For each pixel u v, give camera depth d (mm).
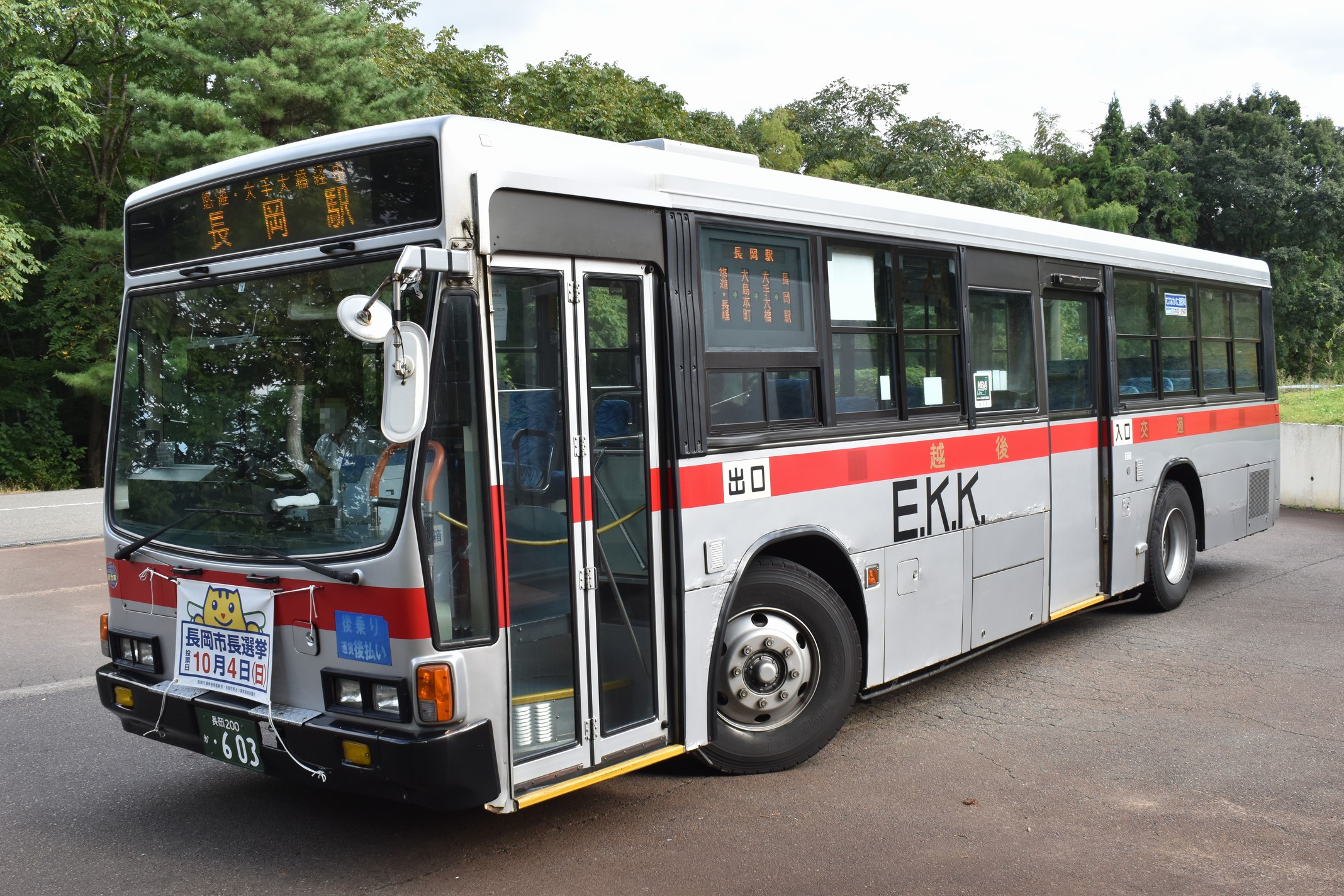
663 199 4422
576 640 4016
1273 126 56344
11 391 23906
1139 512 8047
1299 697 6227
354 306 3285
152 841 4293
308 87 18797
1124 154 58562
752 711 4910
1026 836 4266
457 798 3568
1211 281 9367
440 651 3543
